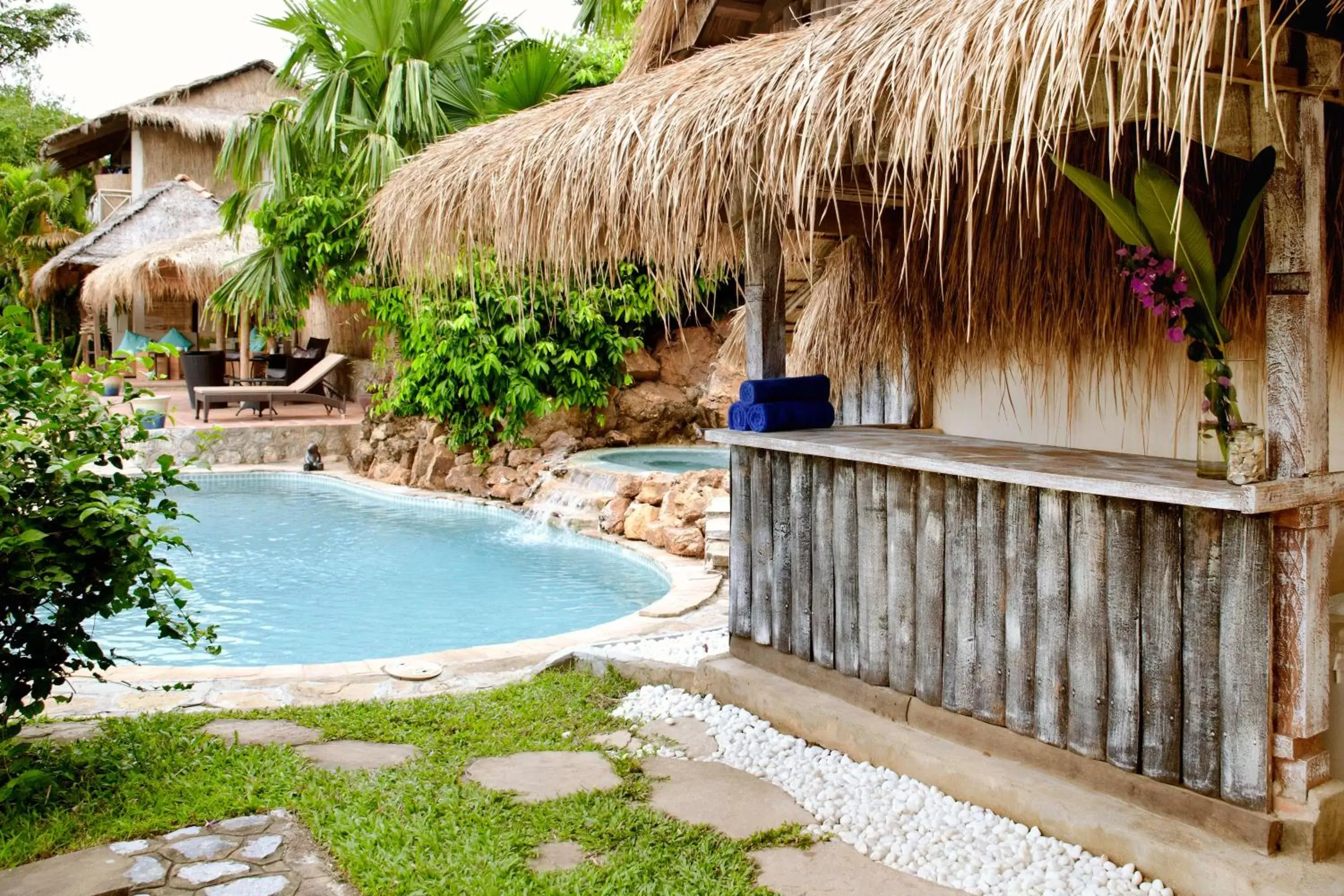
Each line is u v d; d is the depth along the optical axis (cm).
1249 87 241
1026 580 299
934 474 330
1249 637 244
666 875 266
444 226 421
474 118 1191
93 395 355
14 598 319
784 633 402
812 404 421
